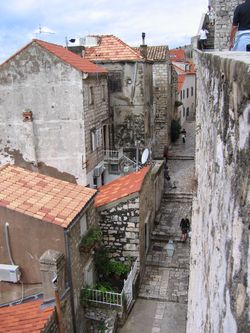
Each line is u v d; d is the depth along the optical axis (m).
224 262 2.93
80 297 13.04
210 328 3.52
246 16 7.50
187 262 17.73
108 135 24.00
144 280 16.64
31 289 12.05
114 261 15.96
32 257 11.78
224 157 3.27
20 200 12.25
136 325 13.92
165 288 16.05
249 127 2.20
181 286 16.12
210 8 22.17
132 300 15.00
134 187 15.76
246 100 2.28
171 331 13.63
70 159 19.91
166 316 14.43
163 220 21.36
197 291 6.02
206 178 5.48
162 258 18.11
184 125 45.22
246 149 2.28
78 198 13.55
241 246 2.33
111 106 24.69
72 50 24.50
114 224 15.55
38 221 11.48
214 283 3.48
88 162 20.11
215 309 3.27
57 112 19.30
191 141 37.09
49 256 10.89
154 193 20.48
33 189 13.30
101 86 21.94
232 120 2.84
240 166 2.46
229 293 2.61
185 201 23.56
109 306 13.34
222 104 3.51
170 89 34.53
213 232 3.88
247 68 2.22
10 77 19.14
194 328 5.81
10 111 19.66
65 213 12.17
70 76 18.66
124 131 24.98
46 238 11.57
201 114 9.11
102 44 25.16
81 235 13.10
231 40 7.90
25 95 19.30
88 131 19.95
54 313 10.77
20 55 18.78
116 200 15.20
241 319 2.22
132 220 15.34
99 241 14.93
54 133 19.66
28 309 11.10
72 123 19.33
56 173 20.23
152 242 19.52
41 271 10.94
